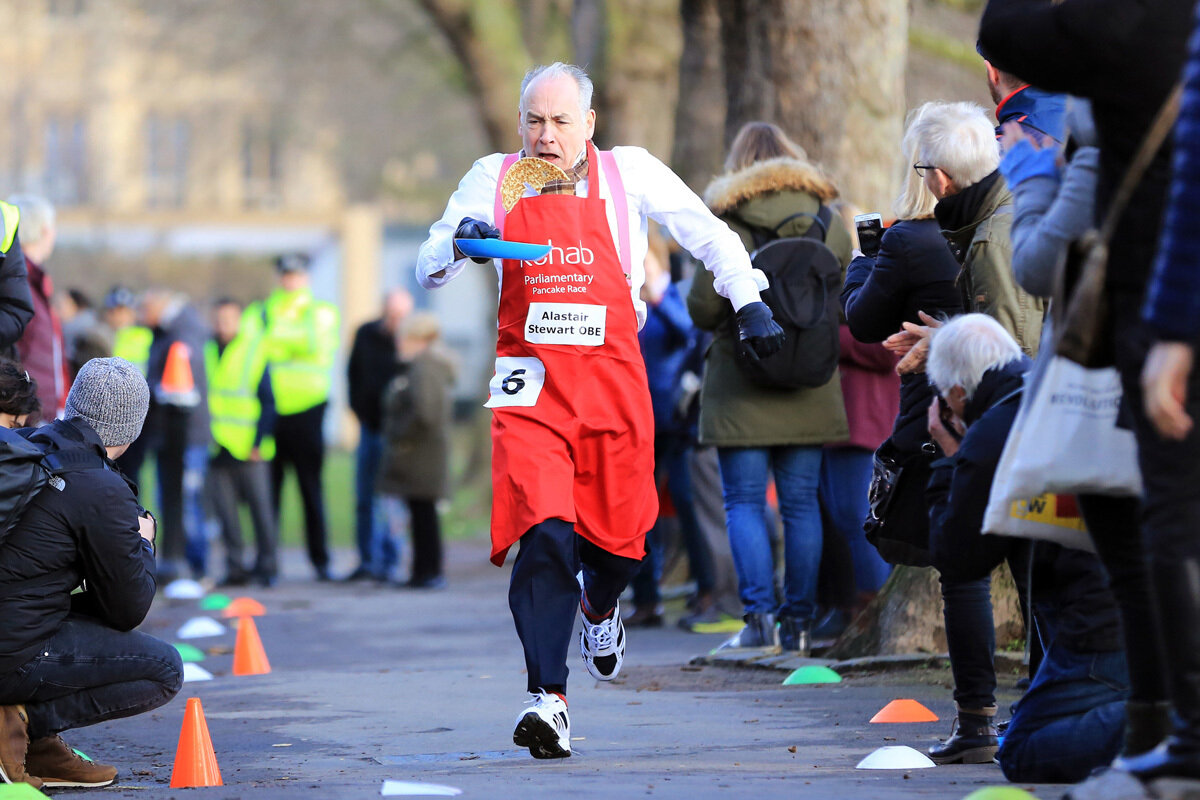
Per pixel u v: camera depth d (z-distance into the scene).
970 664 12.28
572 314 12.83
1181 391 8.10
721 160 33.00
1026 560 12.58
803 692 16.97
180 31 77.25
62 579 12.38
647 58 45.91
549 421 12.82
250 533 56.72
